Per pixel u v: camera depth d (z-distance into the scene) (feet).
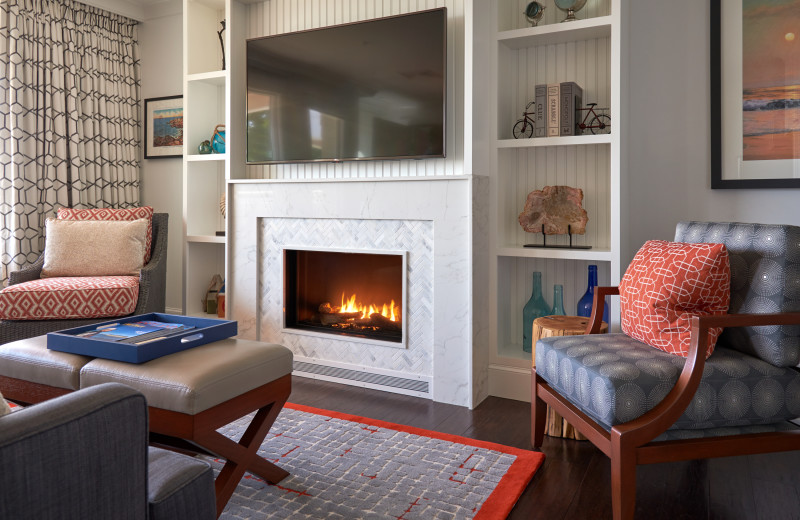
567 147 9.96
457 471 6.70
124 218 12.00
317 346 10.66
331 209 10.33
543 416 7.39
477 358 9.29
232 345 6.18
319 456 7.10
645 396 5.51
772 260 6.06
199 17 12.66
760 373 5.76
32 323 9.87
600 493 6.28
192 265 12.65
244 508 5.84
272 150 11.14
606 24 8.80
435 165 10.11
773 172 8.82
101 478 3.03
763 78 8.84
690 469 6.91
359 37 10.19
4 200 12.26
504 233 10.08
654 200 9.62
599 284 9.94
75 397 3.04
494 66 9.70
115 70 14.21
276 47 10.99
